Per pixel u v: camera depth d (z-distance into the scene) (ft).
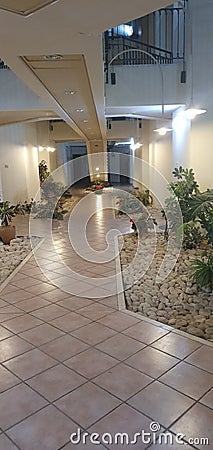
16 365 8.13
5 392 7.21
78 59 10.16
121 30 29.94
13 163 31.50
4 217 20.98
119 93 21.30
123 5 6.64
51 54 9.54
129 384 7.36
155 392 7.10
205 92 19.43
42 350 8.73
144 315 10.71
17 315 10.72
